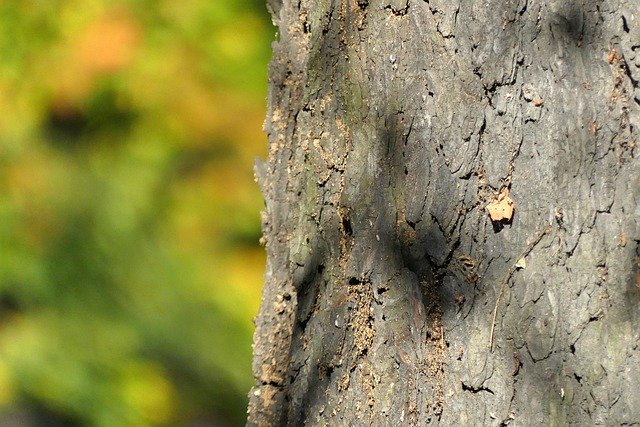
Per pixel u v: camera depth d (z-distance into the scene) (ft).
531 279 6.66
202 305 14.30
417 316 6.78
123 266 14.43
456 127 6.71
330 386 6.93
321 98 6.95
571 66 6.66
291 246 7.02
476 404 6.71
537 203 6.66
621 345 6.63
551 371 6.66
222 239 14.60
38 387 14.60
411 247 6.77
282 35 7.02
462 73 6.71
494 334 6.70
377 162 6.82
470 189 6.70
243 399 14.46
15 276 14.60
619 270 6.63
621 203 6.64
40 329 14.57
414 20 6.75
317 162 6.95
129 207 14.57
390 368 6.82
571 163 6.65
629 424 6.62
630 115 6.64
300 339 7.00
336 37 6.91
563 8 6.66
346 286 6.90
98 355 14.51
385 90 6.81
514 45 6.68
